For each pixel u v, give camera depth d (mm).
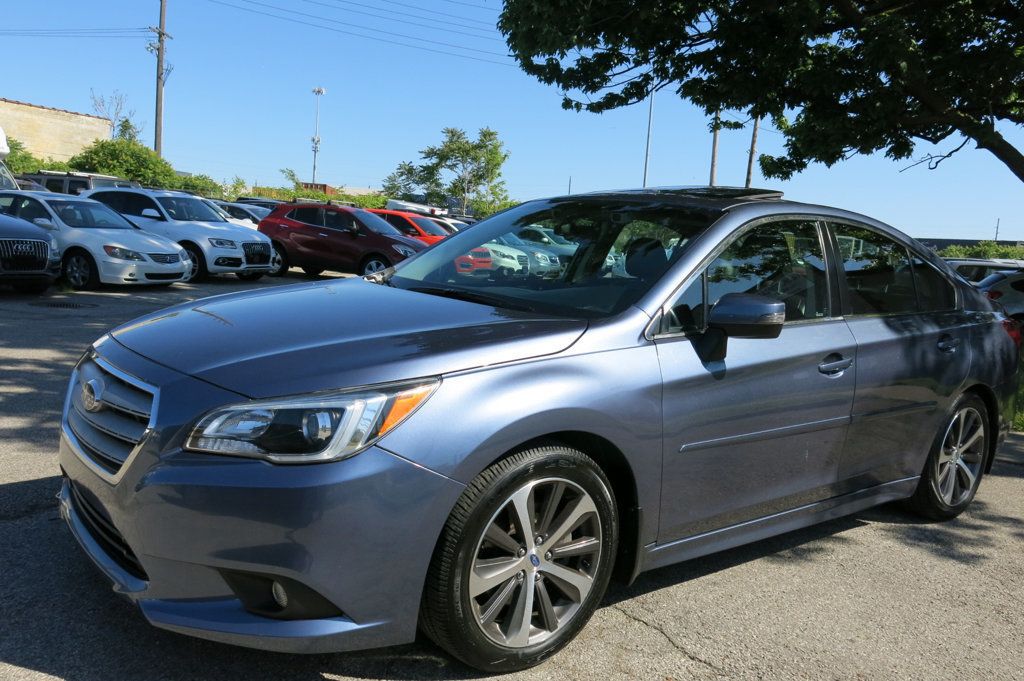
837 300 3768
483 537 2535
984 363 4484
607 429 2779
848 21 9055
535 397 2605
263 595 2373
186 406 2400
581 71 10055
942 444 4387
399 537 2371
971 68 8227
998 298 13047
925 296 4359
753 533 3445
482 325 2852
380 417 2365
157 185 37469
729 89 9312
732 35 8711
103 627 2770
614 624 3113
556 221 3805
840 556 4016
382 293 3357
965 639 3238
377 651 2762
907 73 7980
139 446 2418
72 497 2947
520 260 3562
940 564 3996
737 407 3178
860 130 9227
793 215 3734
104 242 12422
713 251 3301
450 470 2426
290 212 18188
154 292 13008
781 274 3553
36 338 8023
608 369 2826
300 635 2320
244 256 15727
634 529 2975
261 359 2535
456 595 2488
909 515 4688
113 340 2926
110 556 2623
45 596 2939
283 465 2289
